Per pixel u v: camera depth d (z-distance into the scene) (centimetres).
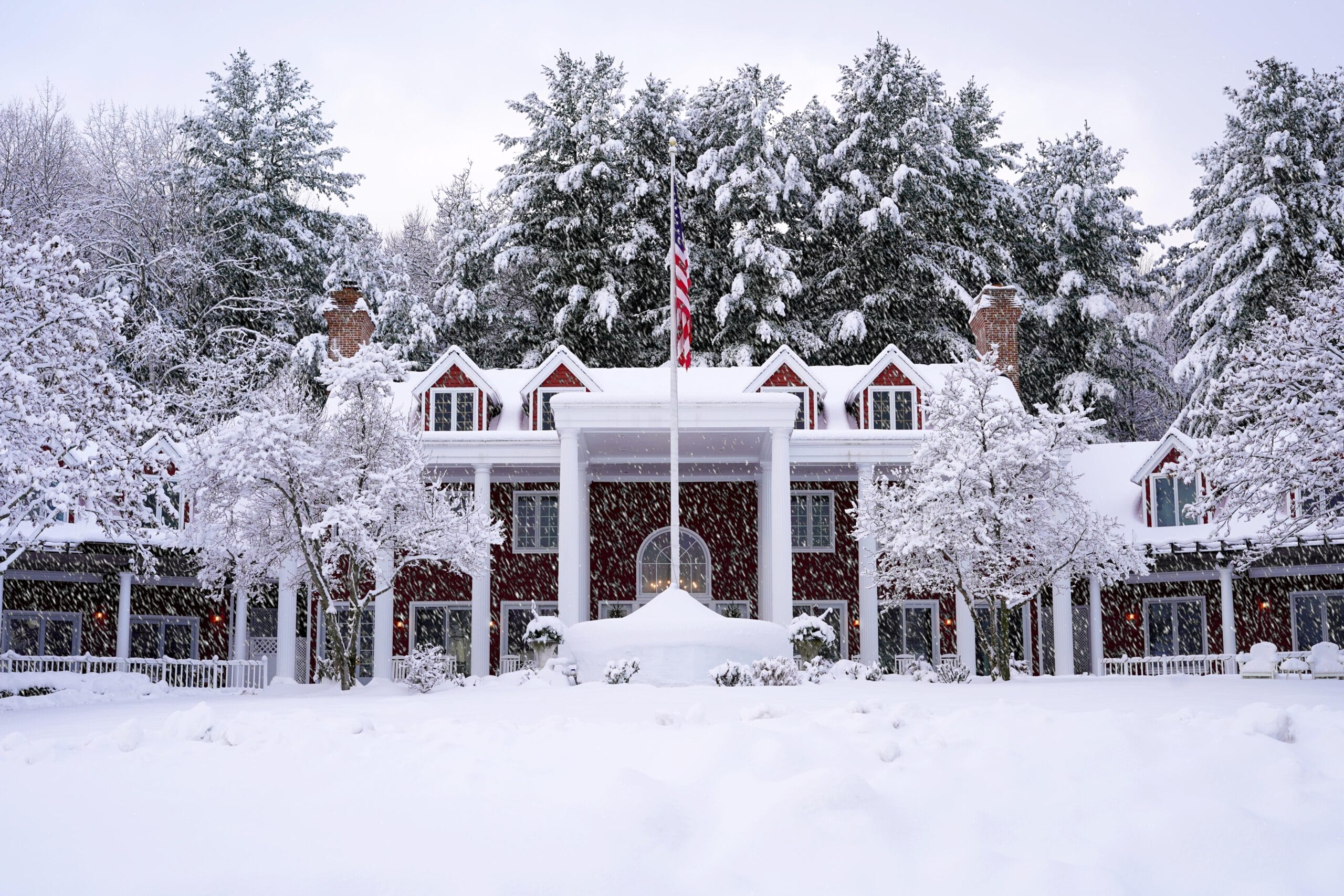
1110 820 555
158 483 2119
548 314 5122
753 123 4878
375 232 5597
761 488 3444
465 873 466
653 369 3669
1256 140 4316
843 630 3553
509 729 952
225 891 442
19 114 4453
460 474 3481
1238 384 2461
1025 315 4972
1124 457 3609
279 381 2834
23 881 460
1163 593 3428
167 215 4688
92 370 2078
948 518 2528
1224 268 4278
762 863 483
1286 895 454
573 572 3006
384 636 3186
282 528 2598
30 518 2186
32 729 1253
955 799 596
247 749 838
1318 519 2425
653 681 2514
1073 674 3114
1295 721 827
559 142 5175
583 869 473
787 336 4744
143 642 3331
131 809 593
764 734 744
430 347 4922
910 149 4959
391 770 705
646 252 4997
